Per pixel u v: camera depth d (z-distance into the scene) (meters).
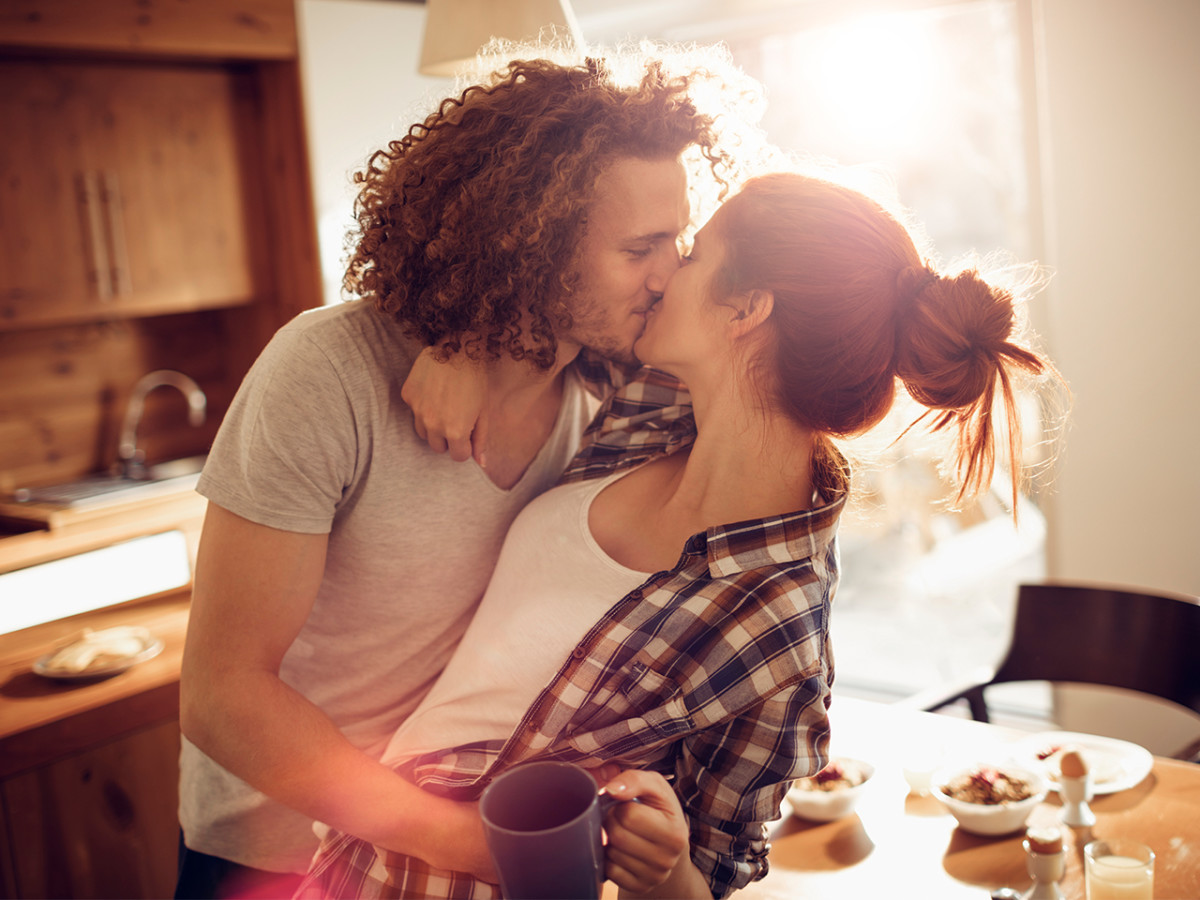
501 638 0.98
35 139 2.80
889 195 1.00
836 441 0.99
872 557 4.10
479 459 1.03
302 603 0.98
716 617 0.89
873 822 1.48
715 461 0.95
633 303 0.99
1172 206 2.77
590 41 3.59
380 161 1.09
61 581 2.69
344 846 1.00
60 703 2.25
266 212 3.33
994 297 0.90
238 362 3.56
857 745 1.74
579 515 1.01
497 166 0.94
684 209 0.97
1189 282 2.78
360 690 1.14
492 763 0.93
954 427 0.98
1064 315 2.97
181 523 2.93
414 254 0.98
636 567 0.97
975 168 3.39
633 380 1.09
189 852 1.29
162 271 3.08
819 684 0.89
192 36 2.88
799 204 0.91
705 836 0.91
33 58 2.78
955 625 3.98
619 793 0.75
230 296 3.26
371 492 1.03
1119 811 1.48
